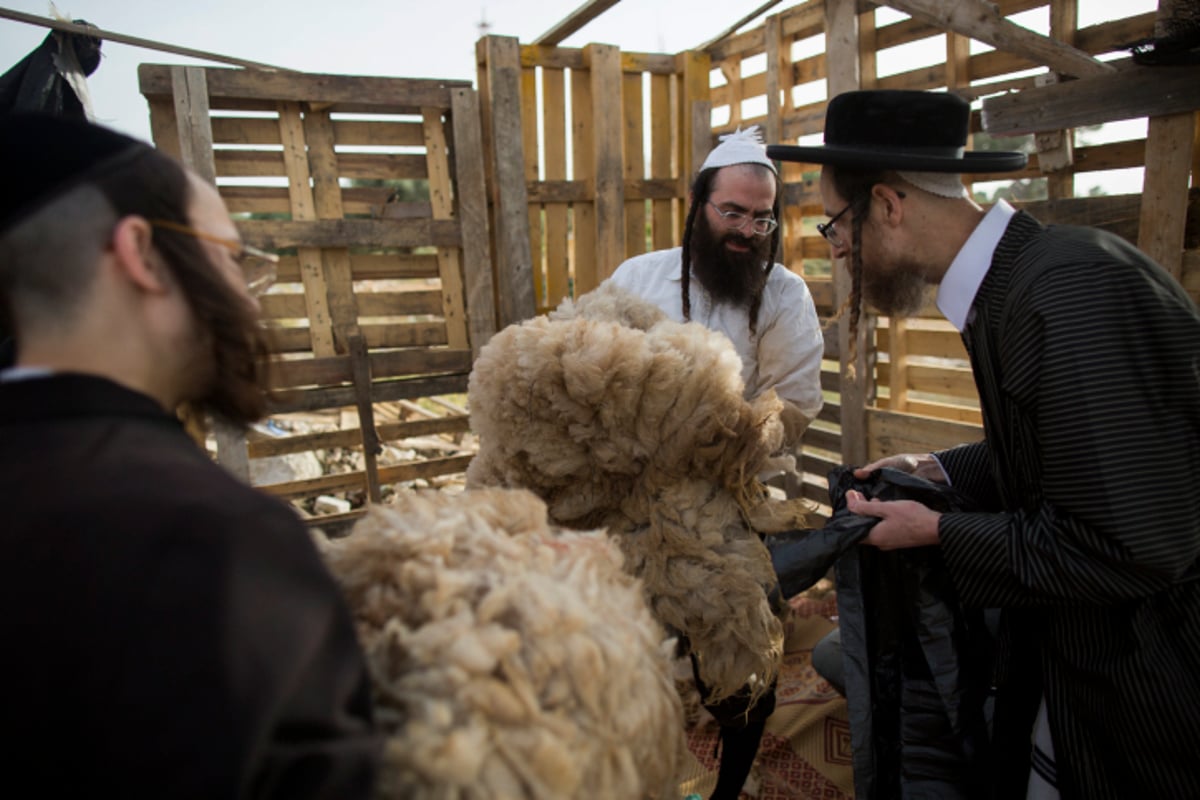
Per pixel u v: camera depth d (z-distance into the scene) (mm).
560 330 1467
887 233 1444
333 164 4402
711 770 2479
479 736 635
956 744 1632
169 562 504
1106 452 1155
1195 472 1169
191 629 487
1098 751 1348
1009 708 1569
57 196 578
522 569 806
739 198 2062
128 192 601
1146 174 2727
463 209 4590
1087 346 1167
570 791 660
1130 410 1152
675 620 1479
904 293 1485
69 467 551
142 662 478
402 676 677
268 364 723
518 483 1530
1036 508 1344
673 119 5098
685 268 2230
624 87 4922
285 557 558
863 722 1660
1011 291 1279
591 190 4898
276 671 511
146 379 638
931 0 3031
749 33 4520
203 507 537
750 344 2250
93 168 591
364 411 4570
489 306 4734
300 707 527
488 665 677
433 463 4914
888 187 1408
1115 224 2928
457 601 736
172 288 633
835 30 3676
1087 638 1326
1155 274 1211
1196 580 1244
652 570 1486
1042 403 1216
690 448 1454
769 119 4230
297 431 6250
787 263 4305
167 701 473
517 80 4508
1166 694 1242
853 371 1508
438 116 4559
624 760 744
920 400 4324
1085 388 1163
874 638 1699
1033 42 2838
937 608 1622
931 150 1388
